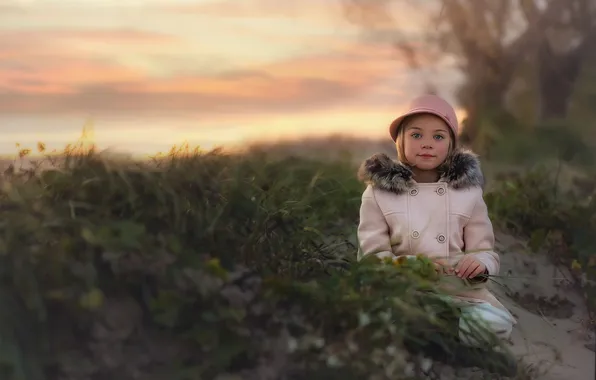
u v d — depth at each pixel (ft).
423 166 11.10
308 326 8.75
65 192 9.39
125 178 9.64
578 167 18.84
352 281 9.39
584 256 13.11
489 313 10.03
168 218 9.58
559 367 9.87
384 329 8.73
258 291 9.02
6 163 11.28
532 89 23.49
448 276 10.42
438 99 11.26
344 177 15.35
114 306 8.40
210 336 8.34
